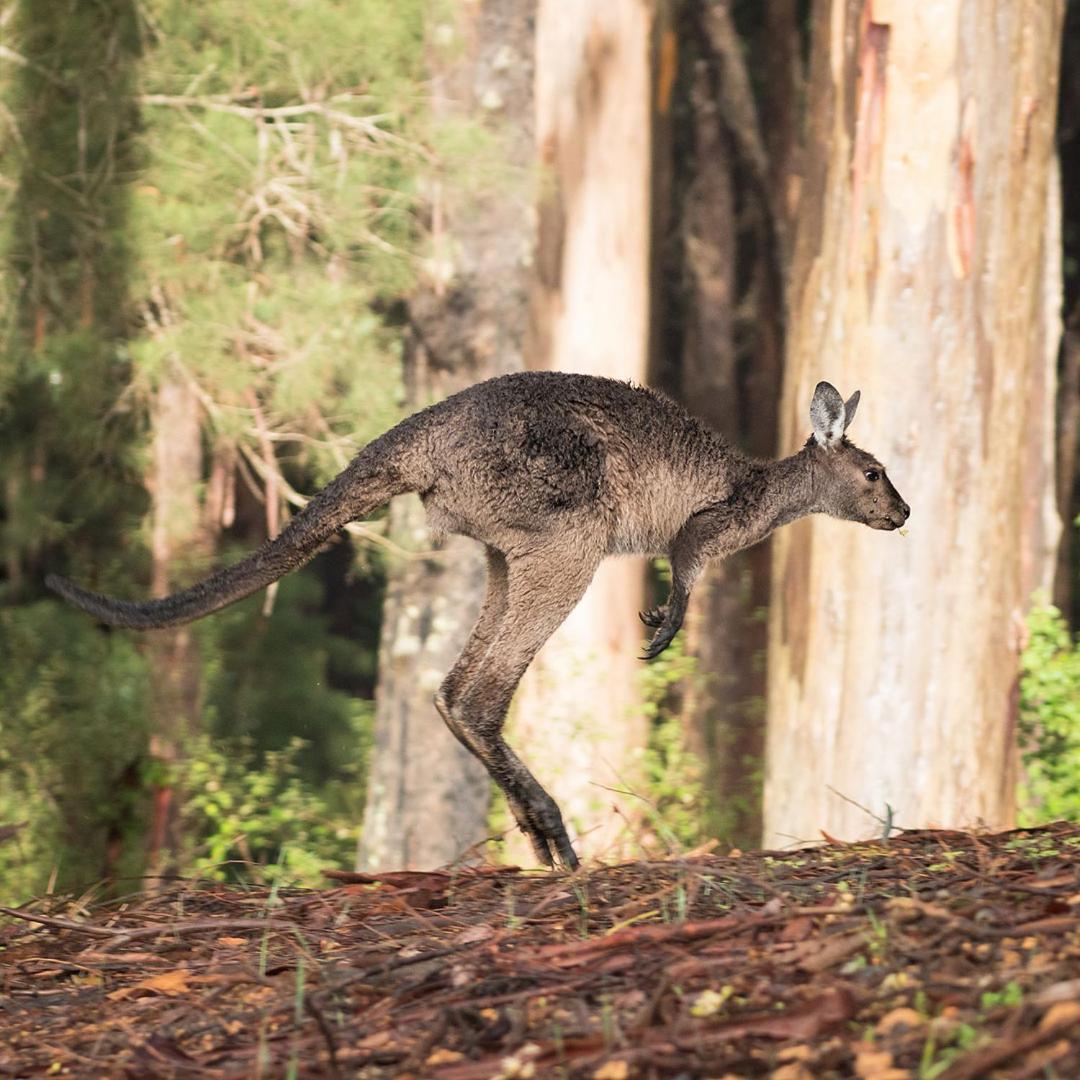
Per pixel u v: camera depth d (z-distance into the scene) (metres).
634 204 18.08
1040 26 13.18
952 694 12.69
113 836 17.34
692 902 6.41
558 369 18.08
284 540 9.01
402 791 17.80
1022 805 14.84
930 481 12.66
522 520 9.27
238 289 16.28
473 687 9.32
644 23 18.02
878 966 5.33
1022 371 12.98
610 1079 4.72
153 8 15.90
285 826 18.97
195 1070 5.26
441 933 6.60
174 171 15.89
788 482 10.55
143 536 17.80
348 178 16.39
